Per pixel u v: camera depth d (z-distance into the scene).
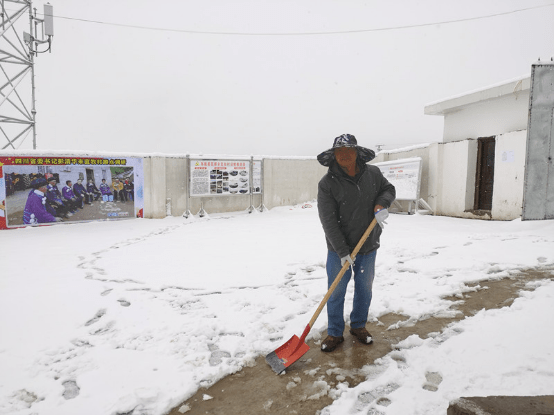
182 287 4.25
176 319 3.26
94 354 2.62
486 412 1.65
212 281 4.45
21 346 2.78
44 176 9.56
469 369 2.26
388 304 3.46
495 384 2.08
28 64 15.87
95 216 10.36
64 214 9.91
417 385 2.13
